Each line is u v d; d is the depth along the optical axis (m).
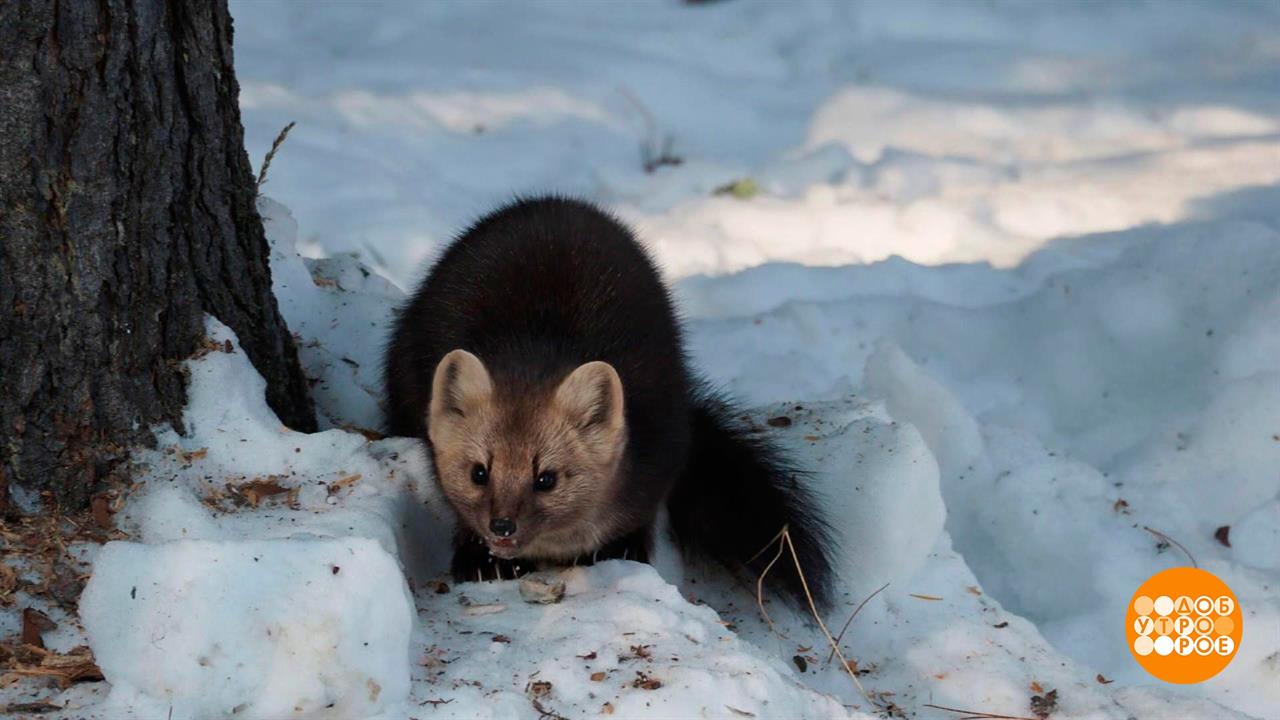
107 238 7.61
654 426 9.17
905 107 22.12
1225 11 26.09
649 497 9.12
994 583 11.66
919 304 15.09
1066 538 11.53
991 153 20.52
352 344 11.03
